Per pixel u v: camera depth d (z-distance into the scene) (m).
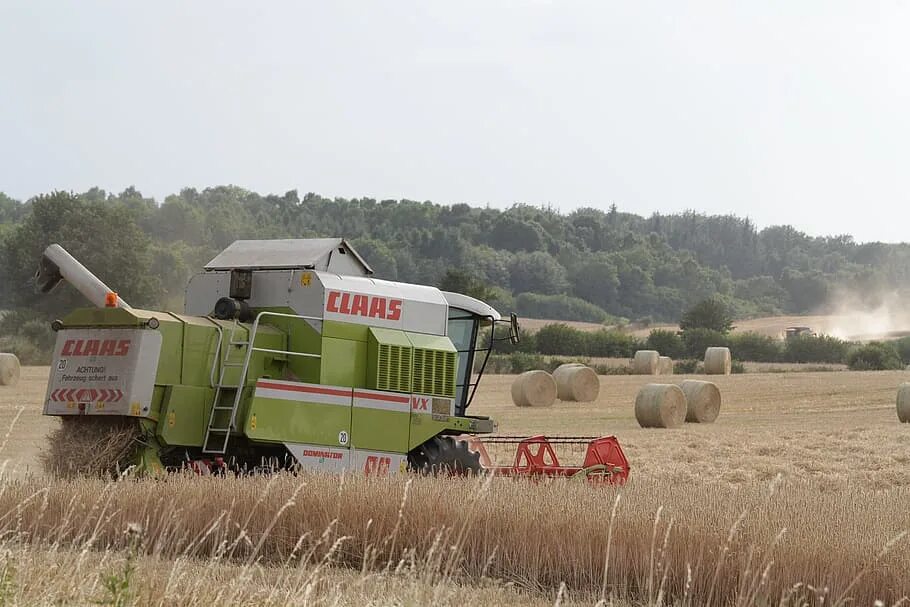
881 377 124.81
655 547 23.45
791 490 32.19
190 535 26.02
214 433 35.72
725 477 51.66
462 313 44.09
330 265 38.62
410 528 25.45
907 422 82.44
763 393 108.50
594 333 194.00
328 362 37.56
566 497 27.05
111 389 34.44
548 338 190.75
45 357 152.00
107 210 186.12
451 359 40.50
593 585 24.05
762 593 21.73
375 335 38.59
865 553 21.75
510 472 40.50
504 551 24.97
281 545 25.81
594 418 85.00
